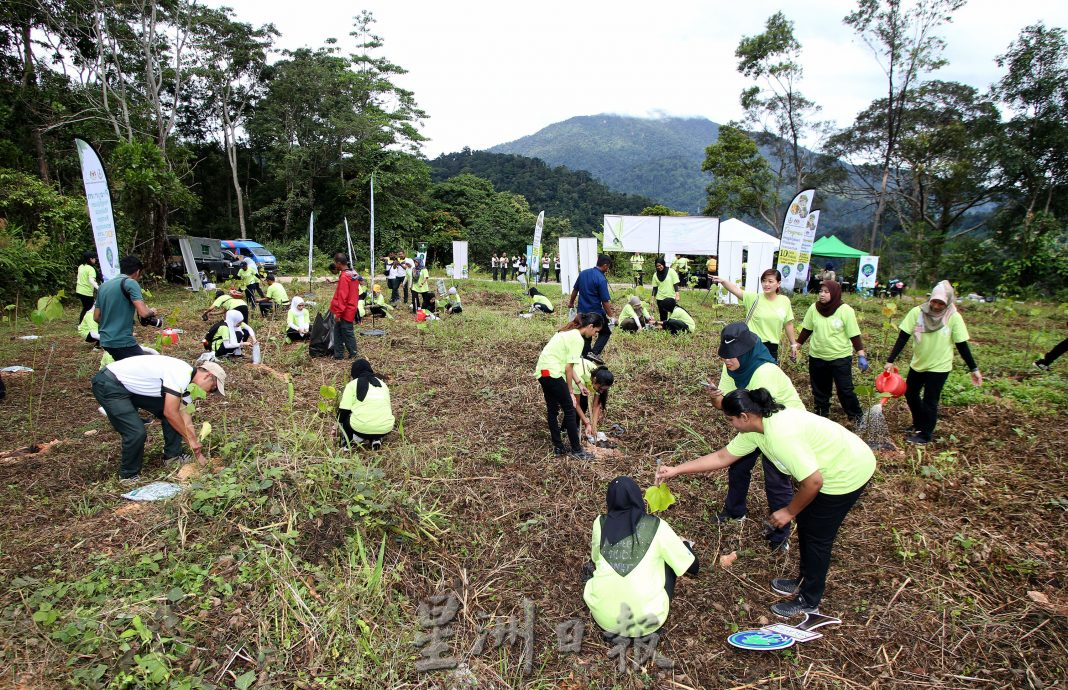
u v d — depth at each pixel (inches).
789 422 121.9
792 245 411.8
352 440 208.8
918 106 1136.2
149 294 257.1
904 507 175.0
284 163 1386.6
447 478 189.3
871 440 214.5
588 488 188.5
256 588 130.8
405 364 337.7
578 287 319.0
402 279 612.4
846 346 228.4
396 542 154.8
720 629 130.0
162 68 1168.2
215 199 1585.9
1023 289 839.1
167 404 177.9
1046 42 952.3
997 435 225.5
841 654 122.6
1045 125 968.9
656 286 451.2
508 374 316.8
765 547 159.0
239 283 534.6
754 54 1200.8
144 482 178.5
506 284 966.4
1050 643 122.8
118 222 717.9
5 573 133.6
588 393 226.1
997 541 155.7
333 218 1507.1
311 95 1373.0
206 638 118.5
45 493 171.3
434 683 113.7
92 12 932.0
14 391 271.9
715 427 239.0
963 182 1055.0
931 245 1035.3
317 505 159.2
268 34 1360.7
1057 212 1022.4
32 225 672.4
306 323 404.5
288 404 251.9
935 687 113.7
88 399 263.7
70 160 976.9
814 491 117.0
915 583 143.3
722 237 733.9
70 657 111.4
